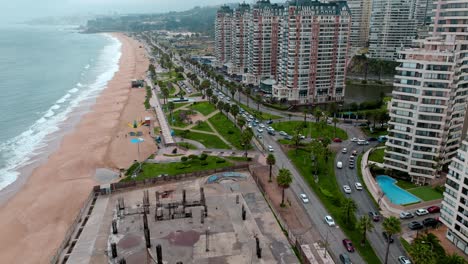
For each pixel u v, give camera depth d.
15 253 94.31
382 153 146.38
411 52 114.00
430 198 111.44
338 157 144.88
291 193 117.31
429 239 89.12
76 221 100.50
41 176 135.62
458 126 121.88
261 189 119.31
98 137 172.75
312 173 130.00
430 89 111.62
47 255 92.75
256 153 148.38
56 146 164.75
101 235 95.81
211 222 101.19
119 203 107.00
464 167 84.38
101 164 142.88
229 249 90.00
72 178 132.88
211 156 145.00
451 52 108.25
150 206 109.00
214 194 116.44
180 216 103.38
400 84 116.94
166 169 133.25
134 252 88.62
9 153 158.88
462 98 118.94
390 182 123.44
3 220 109.00
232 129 178.12
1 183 132.88
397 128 121.19
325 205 110.12
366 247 90.44
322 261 85.12
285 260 86.19
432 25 134.12
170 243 92.06
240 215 104.81
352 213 102.44
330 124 186.25
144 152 152.88
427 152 117.44
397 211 104.88
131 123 192.25
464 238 85.75
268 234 96.25
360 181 124.75
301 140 163.00
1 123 198.38
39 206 115.31
